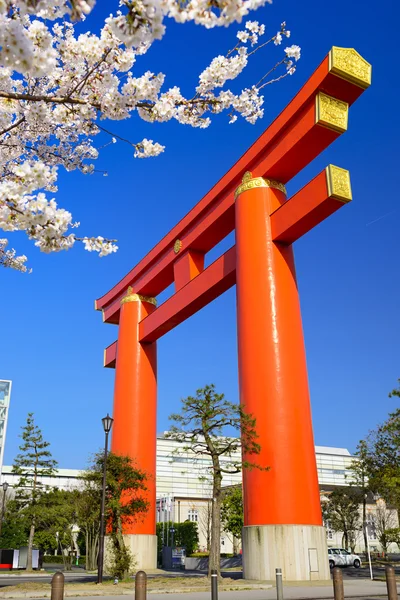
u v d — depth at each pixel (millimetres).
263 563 23703
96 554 39875
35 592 18266
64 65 8547
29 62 5523
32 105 8734
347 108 26406
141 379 39781
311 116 26188
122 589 19875
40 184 6504
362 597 16734
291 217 27141
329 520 57812
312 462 25391
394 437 30828
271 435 25141
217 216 32781
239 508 55156
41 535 54375
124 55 8312
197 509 77812
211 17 5379
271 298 27125
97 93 8406
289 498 24203
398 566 40719
